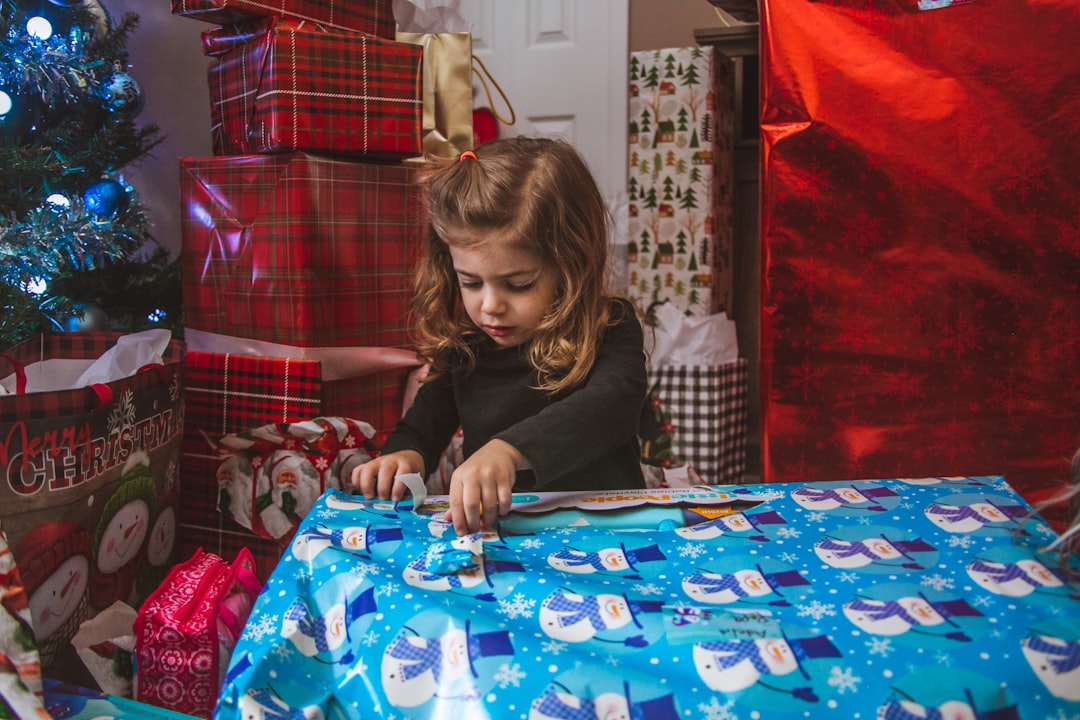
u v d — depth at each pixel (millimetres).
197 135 2285
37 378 1244
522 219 959
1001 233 1448
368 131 1477
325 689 652
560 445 881
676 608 637
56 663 998
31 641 788
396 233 1533
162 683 924
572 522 831
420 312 1147
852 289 1528
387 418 1575
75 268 1708
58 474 966
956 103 1441
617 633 619
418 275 1162
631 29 2975
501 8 3053
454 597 673
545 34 3033
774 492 873
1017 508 810
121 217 1692
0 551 802
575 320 1025
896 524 774
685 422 2189
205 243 1533
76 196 1615
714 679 575
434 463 1158
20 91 1552
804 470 1585
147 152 1961
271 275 1448
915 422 1523
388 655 629
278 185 1429
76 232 1507
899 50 1459
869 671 569
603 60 2984
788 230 1545
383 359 1527
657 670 588
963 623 607
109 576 1077
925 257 1487
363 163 1483
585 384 1028
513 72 3064
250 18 1449
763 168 1551
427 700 606
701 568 708
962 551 713
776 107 1527
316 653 674
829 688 564
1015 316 1459
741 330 2508
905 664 572
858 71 1481
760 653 584
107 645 971
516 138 1095
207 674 917
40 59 1490
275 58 1384
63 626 997
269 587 722
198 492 1479
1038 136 1413
